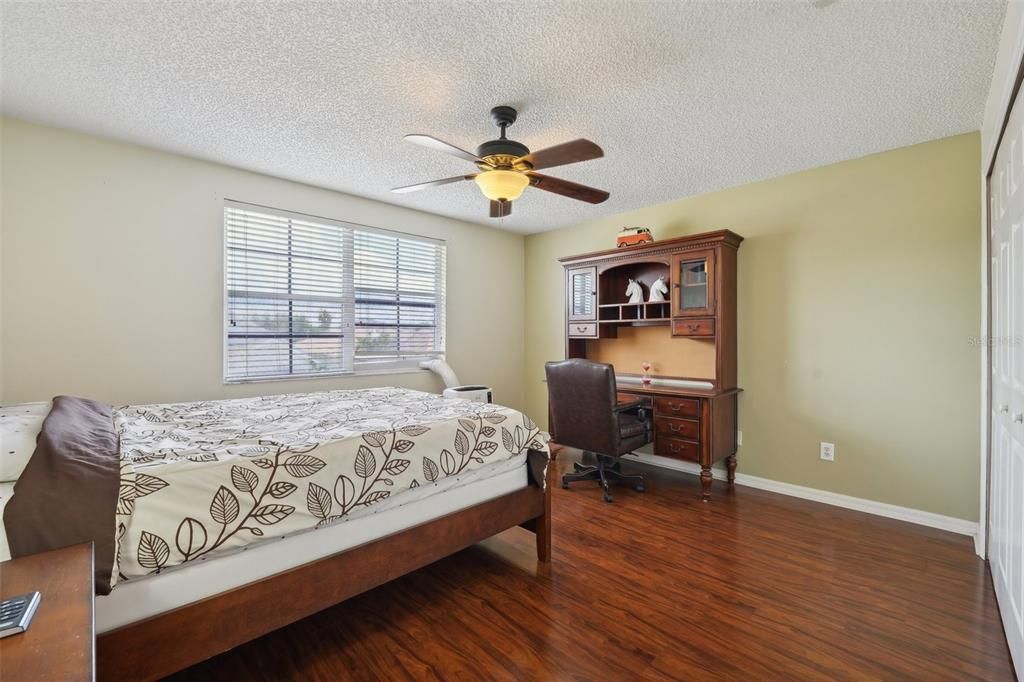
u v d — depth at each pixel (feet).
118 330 8.88
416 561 6.13
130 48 5.96
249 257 10.57
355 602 6.47
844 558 7.62
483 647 5.50
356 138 8.70
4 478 4.18
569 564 7.52
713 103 7.36
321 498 5.21
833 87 6.87
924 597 6.45
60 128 8.25
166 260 9.39
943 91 6.97
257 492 4.79
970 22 5.41
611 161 9.80
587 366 10.41
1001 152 6.17
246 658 5.35
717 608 6.24
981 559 7.52
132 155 8.97
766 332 11.00
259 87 6.91
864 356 9.62
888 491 9.37
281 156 9.58
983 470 7.62
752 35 5.68
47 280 8.20
